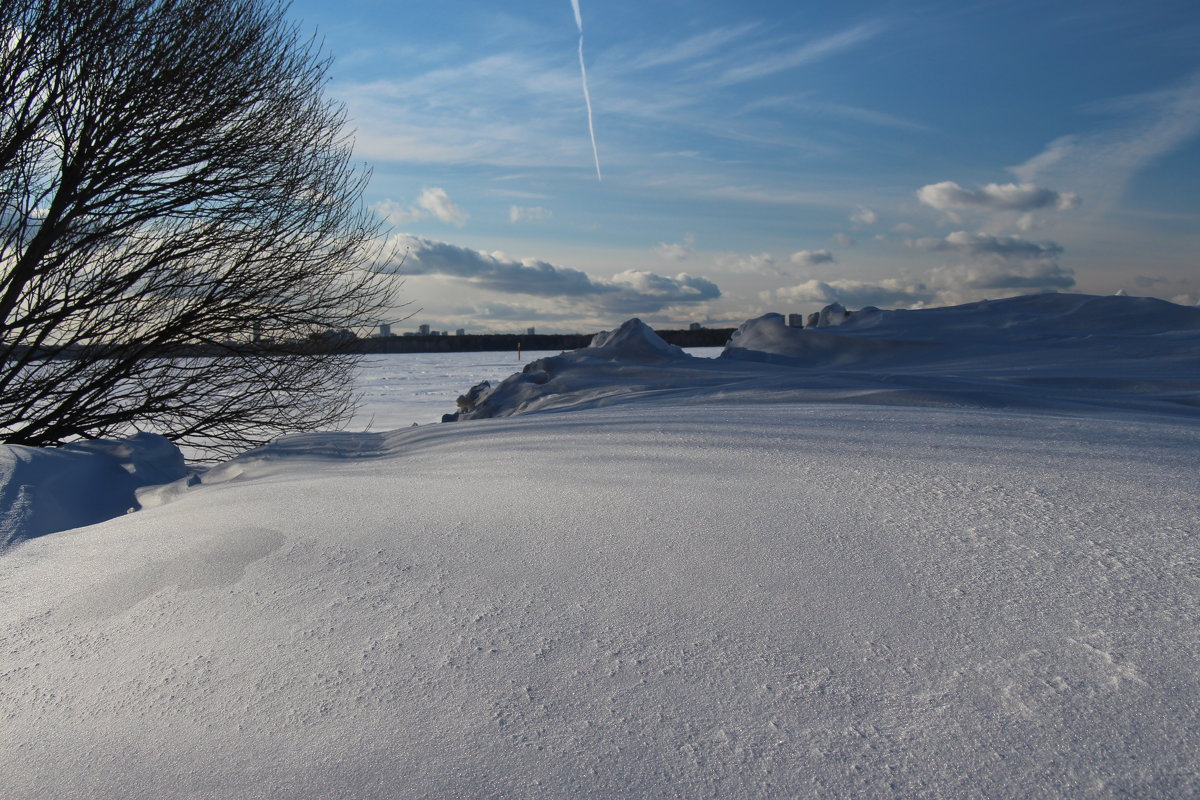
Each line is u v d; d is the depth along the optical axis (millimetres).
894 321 12133
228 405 7355
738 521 1978
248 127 6887
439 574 1779
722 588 1582
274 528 2227
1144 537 1705
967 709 1119
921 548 1717
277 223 7039
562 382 7984
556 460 2916
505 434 3799
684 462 2699
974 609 1415
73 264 6316
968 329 11344
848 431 3197
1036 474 2283
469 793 1027
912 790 973
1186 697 1104
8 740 1285
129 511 3092
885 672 1233
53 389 6660
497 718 1192
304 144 7211
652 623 1456
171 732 1252
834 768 1021
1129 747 1013
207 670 1438
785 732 1103
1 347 6273
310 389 7574
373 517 2262
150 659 1510
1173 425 3365
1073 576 1521
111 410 6977
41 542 2459
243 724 1250
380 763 1109
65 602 1857
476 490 2500
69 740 1266
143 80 6293
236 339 7227
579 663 1334
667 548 1823
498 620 1519
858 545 1760
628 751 1088
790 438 3068
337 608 1643
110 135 6281
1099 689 1141
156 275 6621
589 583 1659
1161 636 1272
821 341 11133
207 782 1111
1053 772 981
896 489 2180
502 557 1851
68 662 1543
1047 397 5203
